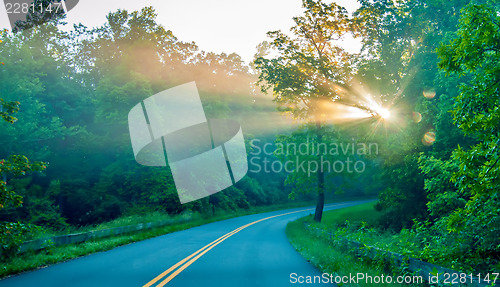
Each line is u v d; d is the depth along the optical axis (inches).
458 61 278.7
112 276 326.3
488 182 243.0
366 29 1270.9
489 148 239.3
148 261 424.8
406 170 901.8
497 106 261.3
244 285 303.4
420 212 950.4
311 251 505.7
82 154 1701.5
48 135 1519.4
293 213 2062.0
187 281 310.2
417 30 1194.6
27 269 361.4
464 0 950.4
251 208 2496.3
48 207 1312.7
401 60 1273.4
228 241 691.4
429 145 845.2
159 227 971.9
